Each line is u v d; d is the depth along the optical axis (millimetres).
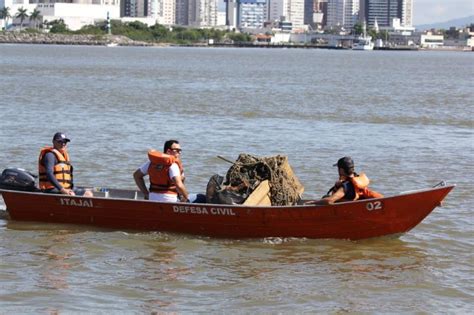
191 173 33406
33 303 17938
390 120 54656
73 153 37156
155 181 23562
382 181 32812
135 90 78688
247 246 22750
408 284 19828
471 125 52562
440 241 23359
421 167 35875
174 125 48938
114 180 31656
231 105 63406
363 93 81375
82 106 60031
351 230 22969
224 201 23281
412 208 22672
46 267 20484
